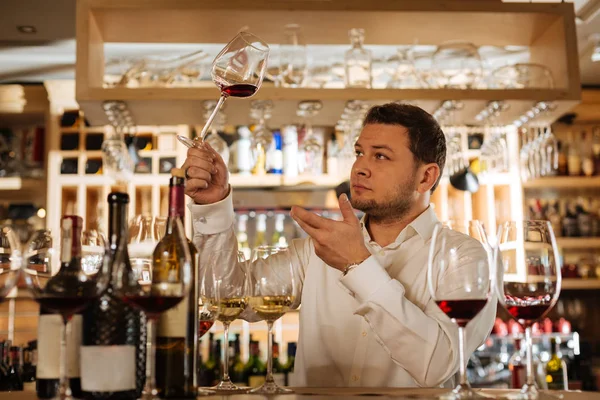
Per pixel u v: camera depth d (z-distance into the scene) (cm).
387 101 268
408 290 174
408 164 180
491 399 106
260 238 410
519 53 365
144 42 269
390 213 182
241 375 370
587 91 421
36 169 408
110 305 108
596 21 335
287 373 369
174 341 112
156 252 107
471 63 265
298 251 193
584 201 444
